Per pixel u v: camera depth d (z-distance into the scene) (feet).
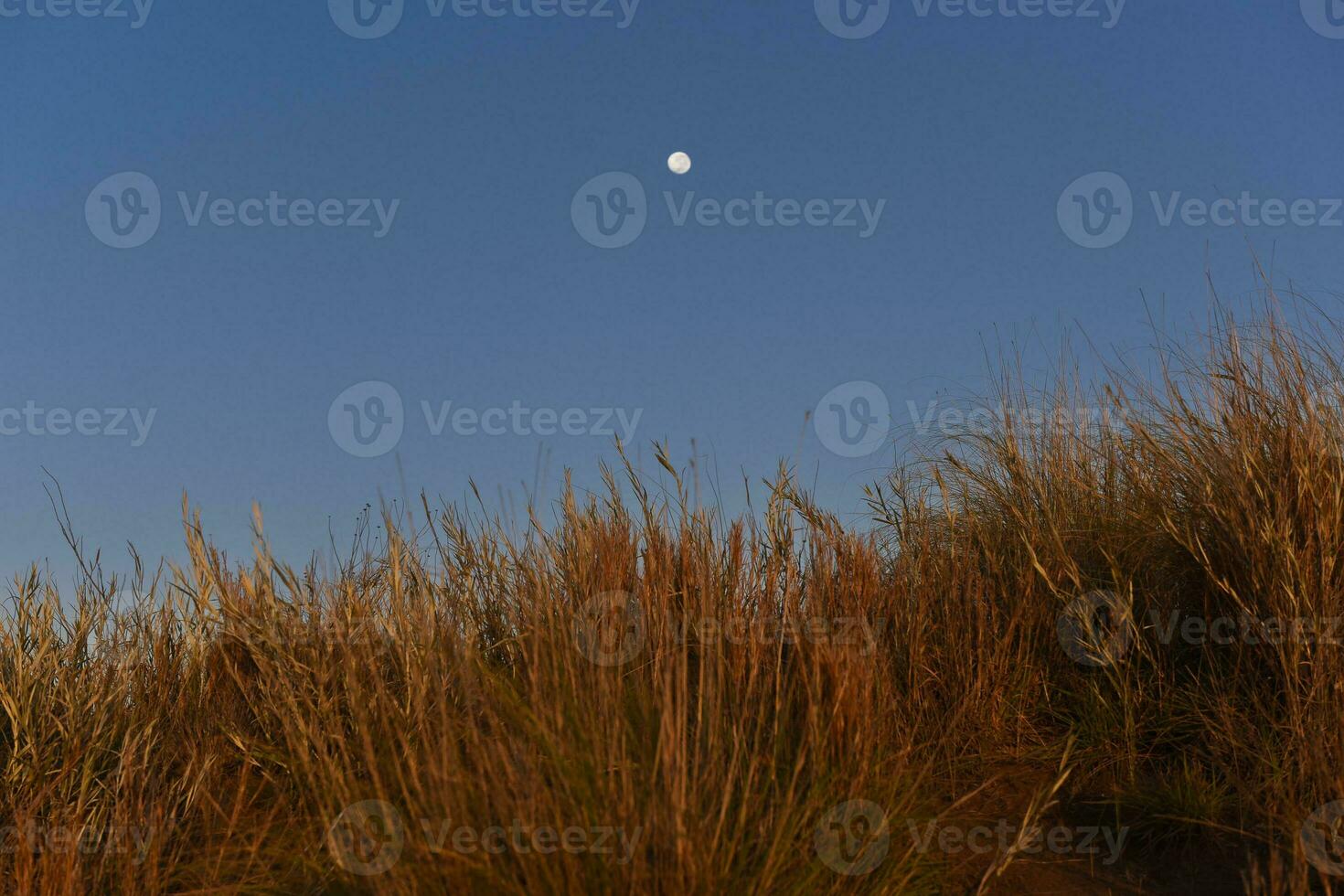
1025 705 12.76
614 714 9.07
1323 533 11.18
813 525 13.15
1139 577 13.57
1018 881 9.83
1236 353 13.55
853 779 9.34
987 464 17.07
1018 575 14.02
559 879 7.53
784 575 12.57
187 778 10.84
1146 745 12.00
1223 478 12.78
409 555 13.05
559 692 9.35
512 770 8.25
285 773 11.28
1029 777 11.78
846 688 9.91
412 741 10.43
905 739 11.25
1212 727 11.29
